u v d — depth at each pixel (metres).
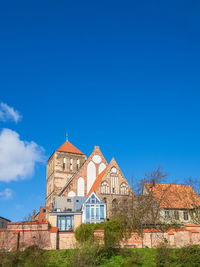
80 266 29.45
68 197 68.69
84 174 78.00
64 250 34.78
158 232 39.19
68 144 94.94
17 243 35.78
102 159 81.38
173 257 30.05
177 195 61.41
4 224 69.88
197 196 61.44
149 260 31.06
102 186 70.19
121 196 70.00
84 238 36.97
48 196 93.12
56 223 48.03
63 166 89.31
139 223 45.62
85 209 59.78
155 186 62.75
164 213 58.12
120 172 72.94
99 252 32.38
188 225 40.34
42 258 30.39
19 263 30.03
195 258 27.73
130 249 34.47
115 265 30.20
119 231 38.34
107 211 63.75
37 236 36.94
